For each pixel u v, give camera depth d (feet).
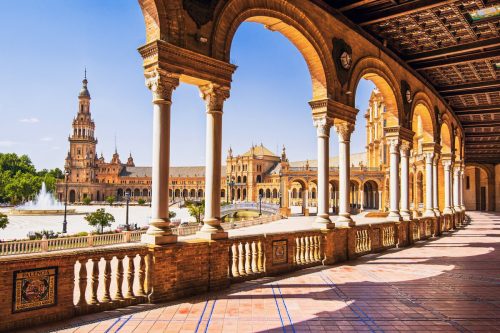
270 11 31.04
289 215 187.73
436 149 65.21
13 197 341.62
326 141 37.11
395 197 50.37
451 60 52.29
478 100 72.43
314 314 21.01
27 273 18.29
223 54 27.04
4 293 17.58
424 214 64.90
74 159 446.19
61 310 19.36
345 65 39.52
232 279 27.71
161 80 23.45
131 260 22.21
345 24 39.99
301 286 27.22
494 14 40.06
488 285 27.91
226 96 27.22
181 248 24.02
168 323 19.25
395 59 50.01
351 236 39.06
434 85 64.13
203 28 25.75
